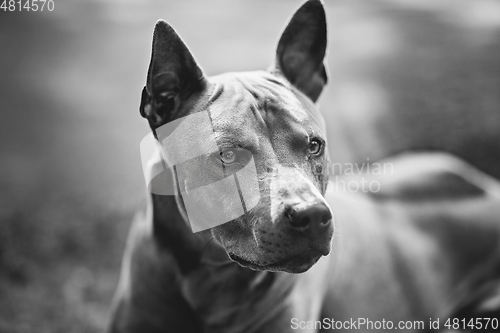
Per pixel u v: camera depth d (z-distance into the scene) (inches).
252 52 322.7
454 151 215.8
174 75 80.4
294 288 90.7
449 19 361.1
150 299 90.6
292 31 89.4
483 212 122.3
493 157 210.7
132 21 421.7
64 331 137.9
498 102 251.4
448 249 117.6
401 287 110.1
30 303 147.5
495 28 340.8
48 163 277.4
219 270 86.0
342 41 338.0
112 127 312.8
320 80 92.4
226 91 79.0
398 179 123.5
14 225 190.4
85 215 201.2
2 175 266.5
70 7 453.1
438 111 242.7
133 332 93.0
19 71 374.6
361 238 106.7
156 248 87.9
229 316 88.7
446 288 116.3
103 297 152.6
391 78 283.3
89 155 280.2
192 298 88.3
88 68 370.0
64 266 166.4
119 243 178.9
